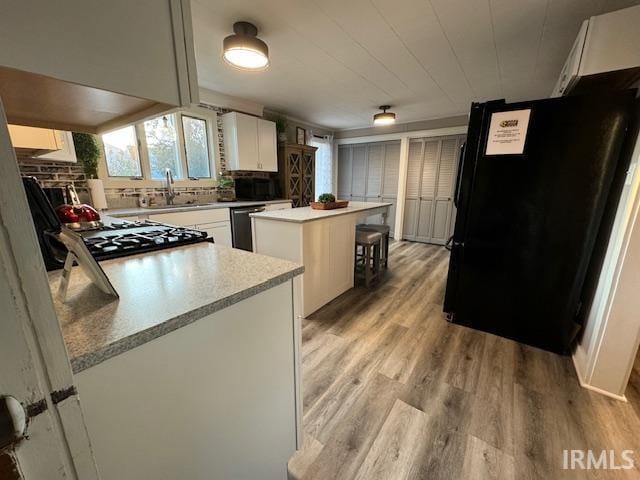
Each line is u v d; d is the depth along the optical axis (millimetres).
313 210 2775
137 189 3066
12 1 354
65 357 325
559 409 1392
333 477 1089
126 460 567
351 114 4582
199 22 1903
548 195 1704
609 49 1466
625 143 1541
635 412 1366
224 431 779
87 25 419
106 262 981
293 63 2566
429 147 5008
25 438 293
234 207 3438
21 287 279
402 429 1289
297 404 1061
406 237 5500
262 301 824
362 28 1979
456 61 2527
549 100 1602
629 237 1330
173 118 3326
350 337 2061
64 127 897
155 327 556
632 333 1376
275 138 4223
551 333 1839
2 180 259
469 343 1970
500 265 1940
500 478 1079
